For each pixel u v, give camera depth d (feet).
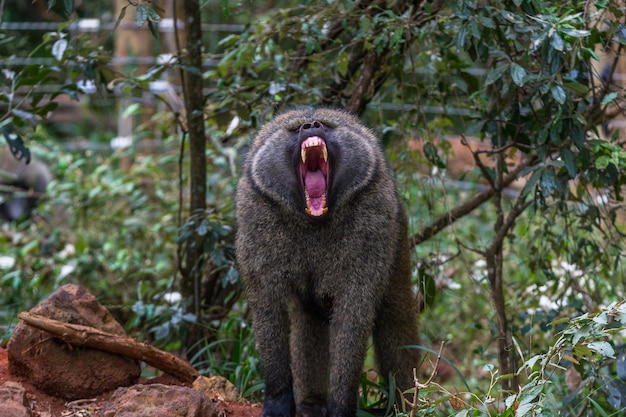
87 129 46.80
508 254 25.20
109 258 28.81
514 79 15.98
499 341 19.24
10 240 31.04
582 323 13.48
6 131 19.84
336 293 15.87
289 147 15.60
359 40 19.35
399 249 17.01
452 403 13.94
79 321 16.05
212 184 26.94
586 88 17.69
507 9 16.99
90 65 19.85
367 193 15.71
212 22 38.75
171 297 21.65
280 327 15.96
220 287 21.90
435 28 18.33
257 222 15.87
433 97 21.36
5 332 20.45
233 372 19.83
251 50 20.30
